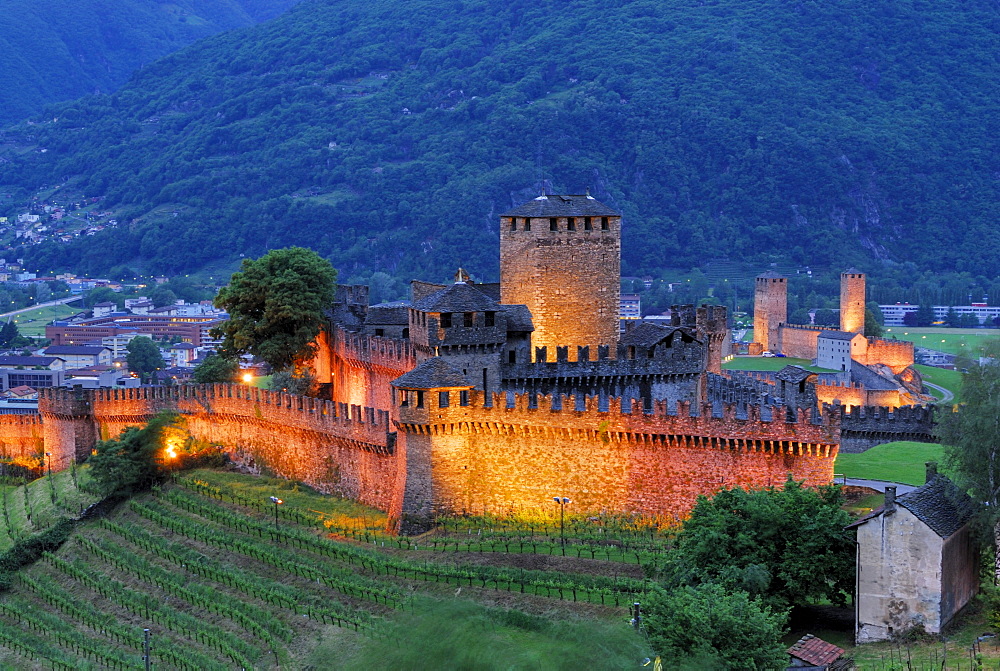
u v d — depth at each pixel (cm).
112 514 16988
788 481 11800
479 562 13038
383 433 14812
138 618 14600
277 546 14700
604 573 12456
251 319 18412
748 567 10950
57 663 14075
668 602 10050
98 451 17375
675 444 13375
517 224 16262
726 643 9725
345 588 13362
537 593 12300
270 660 12781
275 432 16838
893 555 10669
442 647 9294
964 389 12525
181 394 18100
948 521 10875
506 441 13975
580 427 13675
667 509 13462
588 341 16350
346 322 18538
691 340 15638
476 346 14838
